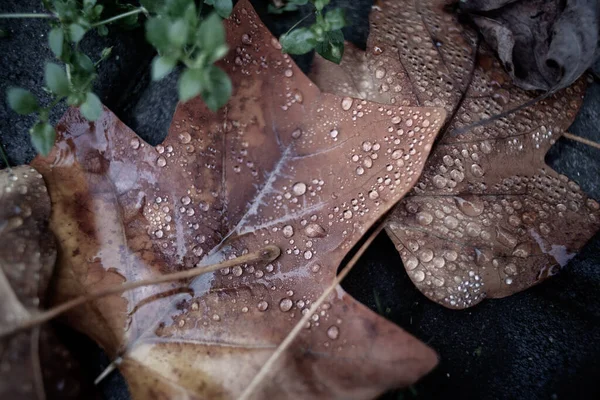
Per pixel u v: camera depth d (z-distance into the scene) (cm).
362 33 30
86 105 23
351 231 24
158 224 24
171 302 23
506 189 27
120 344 23
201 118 24
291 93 25
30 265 22
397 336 22
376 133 24
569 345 27
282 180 24
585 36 26
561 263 26
